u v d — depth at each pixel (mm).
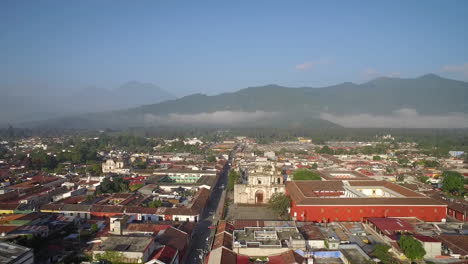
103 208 120938
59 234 99812
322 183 146375
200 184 168500
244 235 88562
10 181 176125
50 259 83250
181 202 142750
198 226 116438
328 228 100625
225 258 76062
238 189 149625
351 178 171625
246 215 130500
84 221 112938
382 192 143375
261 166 160000
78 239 94812
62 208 121875
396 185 139875
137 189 162375
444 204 115188
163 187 166125
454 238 87500
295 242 80625
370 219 103125
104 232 98688
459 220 120812
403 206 115312
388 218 104312
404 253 79438
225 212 134125
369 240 91750
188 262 87188
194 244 99688
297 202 119062
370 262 72625
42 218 108938
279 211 129250
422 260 79375
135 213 118188
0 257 72188
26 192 146000
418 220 109375
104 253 74562
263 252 80438
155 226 96875
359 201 117625
